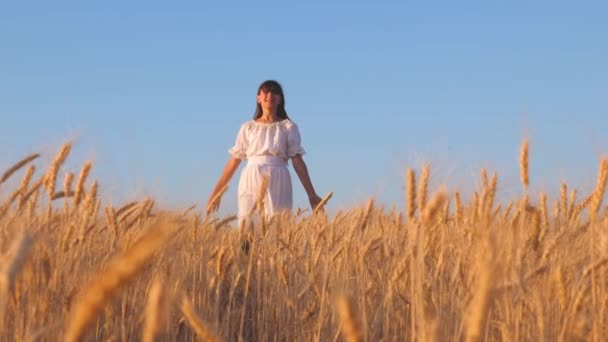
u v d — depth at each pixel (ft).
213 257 19.97
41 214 14.39
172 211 18.26
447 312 14.01
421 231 10.14
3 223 12.95
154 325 4.36
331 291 18.51
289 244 21.36
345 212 22.06
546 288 13.26
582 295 12.22
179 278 16.63
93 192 15.88
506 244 12.40
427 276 15.70
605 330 12.74
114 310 15.56
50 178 14.44
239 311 19.67
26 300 11.99
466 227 14.89
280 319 19.74
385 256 19.61
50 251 12.85
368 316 17.98
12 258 4.83
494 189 13.94
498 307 13.48
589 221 15.49
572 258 14.67
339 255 19.98
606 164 14.17
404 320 17.38
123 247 15.43
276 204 28.63
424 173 11.94
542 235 13.55
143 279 15.80
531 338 13.07
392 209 21.06
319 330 16.80
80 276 14.82
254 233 20.58
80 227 14.43
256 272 21.89
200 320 5.77
